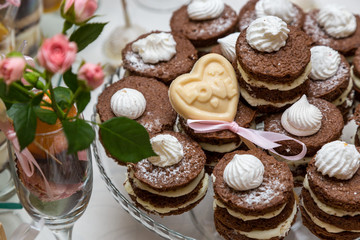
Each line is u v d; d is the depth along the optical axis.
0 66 0.40
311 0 0.75
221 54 0.61
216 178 0.52
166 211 0.55
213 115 0.56
